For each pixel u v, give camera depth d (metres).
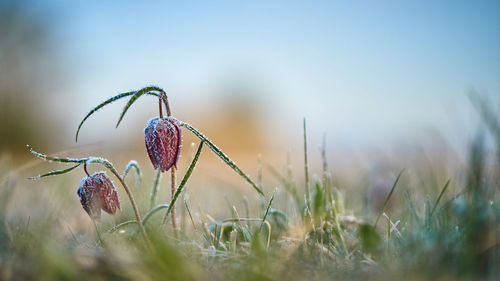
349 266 0.53
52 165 1.10
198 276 0.48
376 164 0.90
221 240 0.63
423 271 0.49
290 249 0.57
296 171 1.26
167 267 0.48
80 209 0.80
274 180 1.10
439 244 0.51
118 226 0.59
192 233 0.67
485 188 0.57
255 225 0.65
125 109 0.57
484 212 0.54
